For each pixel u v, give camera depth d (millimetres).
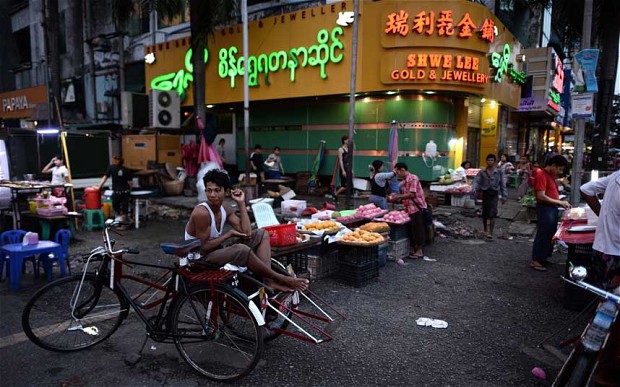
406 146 12609
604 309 2816
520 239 8664
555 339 4203
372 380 3449
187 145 12688
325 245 5520
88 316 4215
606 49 15125
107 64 20250
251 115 15602
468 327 4469
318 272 5957
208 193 3795
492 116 16422
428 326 4480
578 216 5562
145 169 13703
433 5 11172
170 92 14391
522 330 4406
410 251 7375
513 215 10828
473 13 11438
